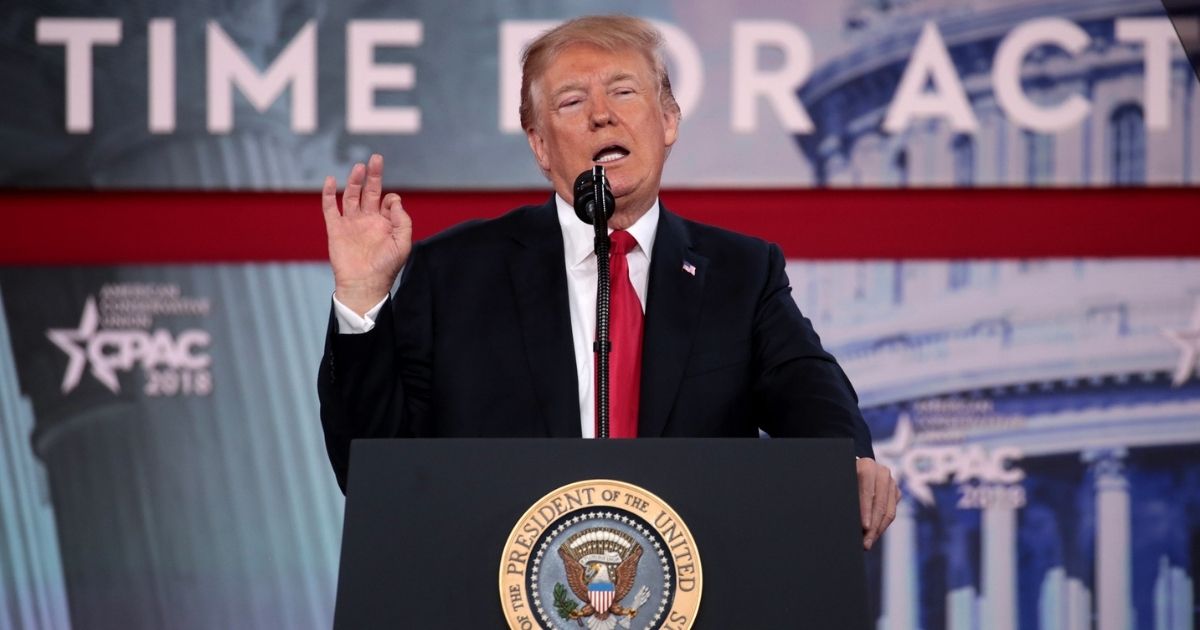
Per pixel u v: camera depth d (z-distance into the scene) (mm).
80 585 14398
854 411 7070
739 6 15016
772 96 14938
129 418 14602
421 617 5215
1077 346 14469
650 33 7855
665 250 7613
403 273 7672
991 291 14586
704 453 5434
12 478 14477
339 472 7008
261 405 14680
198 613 14438
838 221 14766
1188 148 14711
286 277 14836
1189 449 14305
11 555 14414
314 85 15055
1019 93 14820
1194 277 14531
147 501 14508
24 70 15031
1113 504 14250
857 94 14906
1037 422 14383
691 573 5234
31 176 14891
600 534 5285
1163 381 14398
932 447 14375
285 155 14984
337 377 6777
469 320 7414
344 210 6938
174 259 14812
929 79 14883
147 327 14727
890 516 6203
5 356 14625
